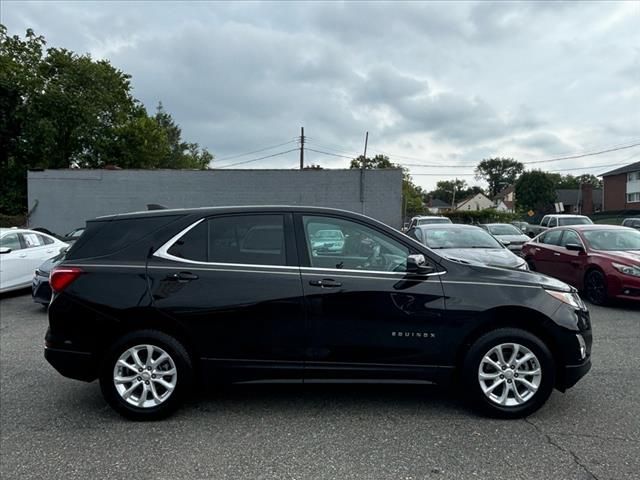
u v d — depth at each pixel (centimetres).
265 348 371
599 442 329
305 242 386
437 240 956
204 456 316
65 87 3297
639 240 888
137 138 3731
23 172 3250
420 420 369
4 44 3209
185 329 370
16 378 480
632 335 617
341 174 2412
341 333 369
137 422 372
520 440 333
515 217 4506
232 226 391
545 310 367
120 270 377
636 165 5084
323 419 373
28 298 1009
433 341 369
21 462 311
